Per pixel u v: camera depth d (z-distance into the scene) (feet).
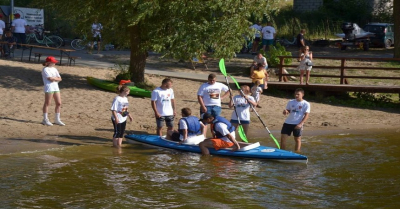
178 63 78.33
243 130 35.91
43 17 91.15
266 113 51.11
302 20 125.90
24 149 33.73
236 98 36.32
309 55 61.67
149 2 48.60
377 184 28.78
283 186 28.04
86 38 60.39
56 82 40.29
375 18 132.77
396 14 85.35
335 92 62.95
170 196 25.84
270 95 61.57
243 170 31.01
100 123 42.52
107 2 51.49
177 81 63.16
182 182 28.25
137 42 55.52
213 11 51.90
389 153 36.52
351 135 43.24
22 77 55.21
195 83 63.26
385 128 47.24
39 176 28.32
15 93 49.11
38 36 87.92
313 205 25.08
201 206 24.48
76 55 78.74
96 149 34.99
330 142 40.06
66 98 49.39
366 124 48.98
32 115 42.70
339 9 132.98
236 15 51.67
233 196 26.12
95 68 66.64
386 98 62.08
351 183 28.86
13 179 27.61
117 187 26.99
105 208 23.82
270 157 33.09
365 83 68.54
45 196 25.20
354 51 103.60
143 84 56.44
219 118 34.22
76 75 59.98
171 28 52.60
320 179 29.55
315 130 45.11
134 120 44.32
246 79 67.46
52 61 39.73
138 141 37.11
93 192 26.05
